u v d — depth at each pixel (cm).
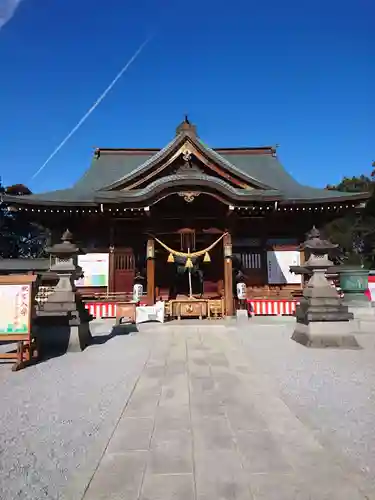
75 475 339
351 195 1892
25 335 791
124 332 1300
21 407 529
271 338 1136
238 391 596
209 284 2061
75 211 1911
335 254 1950
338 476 332
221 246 2000
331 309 992
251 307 1831
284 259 2045
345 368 745
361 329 1309
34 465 359
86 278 1992
